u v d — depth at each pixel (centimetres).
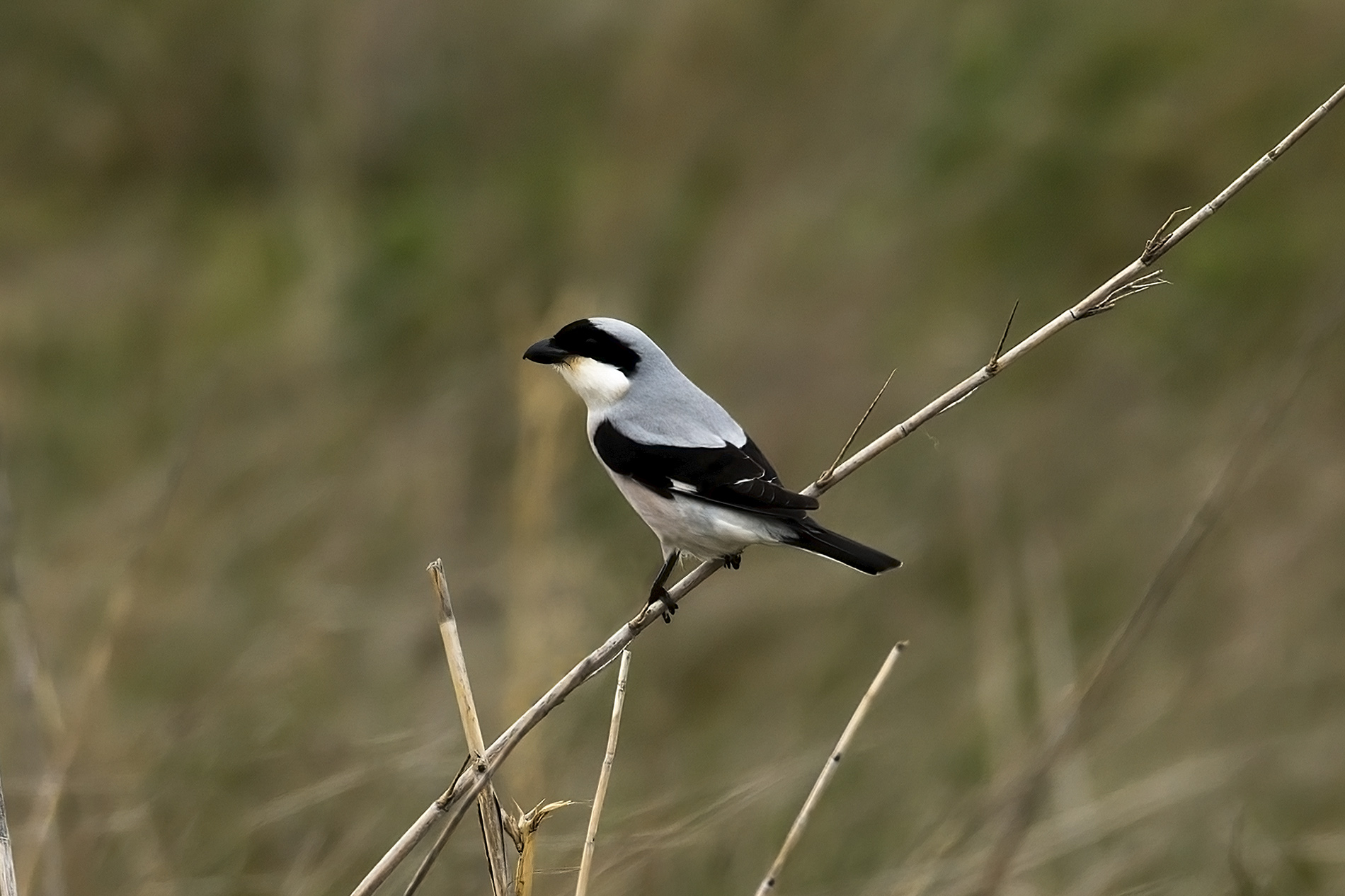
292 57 2211
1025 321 1498
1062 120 1587
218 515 1170
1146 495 1236
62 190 2288
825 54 1842
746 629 1104
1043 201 1575
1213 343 1429
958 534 1206
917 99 1717
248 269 1967
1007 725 930
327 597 1063
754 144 1830
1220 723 991
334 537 1176
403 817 805
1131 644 757
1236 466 775
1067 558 1180
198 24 2253
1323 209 1488
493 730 887
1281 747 955
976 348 1456
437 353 1575
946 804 877
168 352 1708
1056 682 968
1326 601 1094
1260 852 849
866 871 826
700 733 977
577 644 946
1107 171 1563
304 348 1603
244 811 794
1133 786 862
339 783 780
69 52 2297
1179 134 1558
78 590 1051
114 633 855
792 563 1193
